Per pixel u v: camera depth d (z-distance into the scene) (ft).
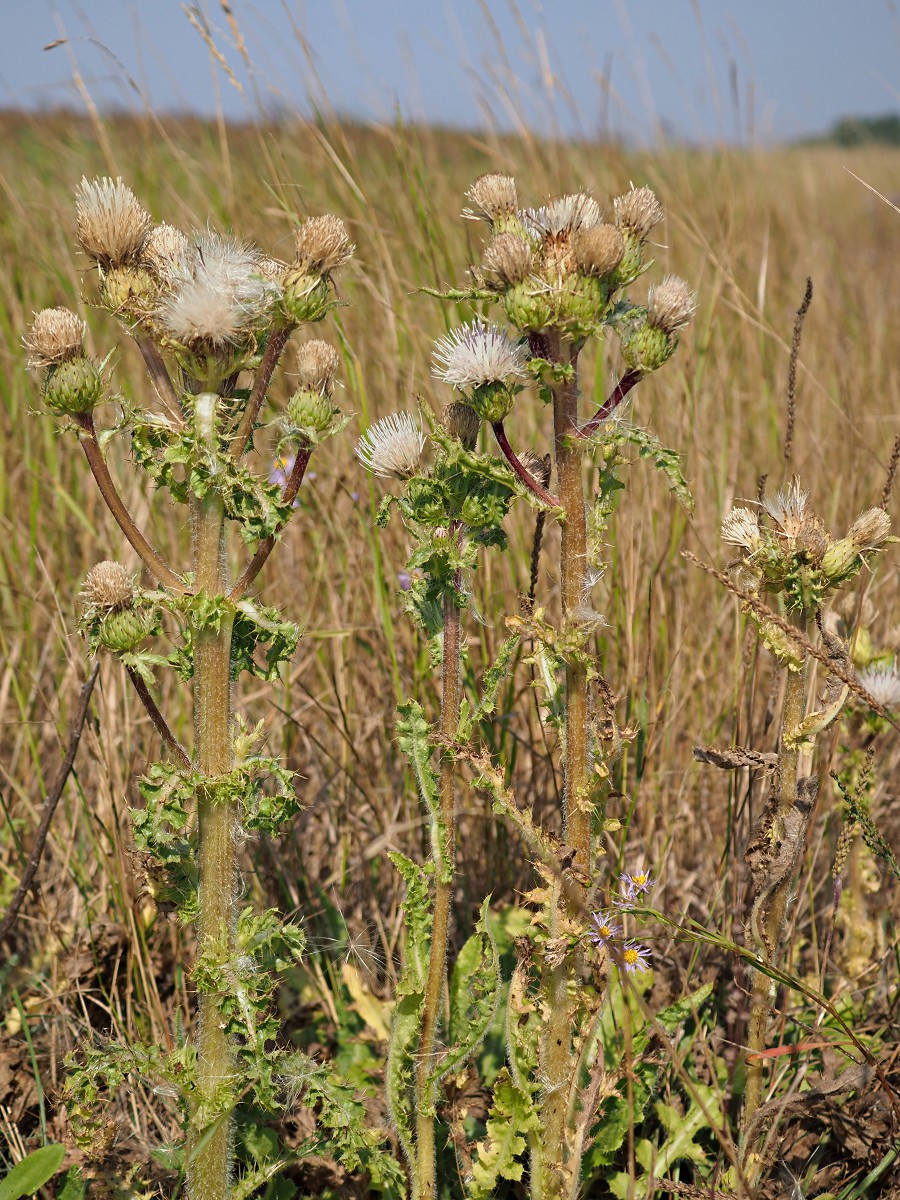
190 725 10.02
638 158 16.03
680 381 11.69
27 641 11.06
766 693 9.54
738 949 5.97
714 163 15.85
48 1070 7.58
